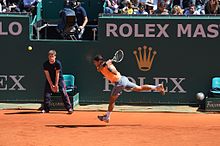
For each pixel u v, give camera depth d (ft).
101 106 128.57
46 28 147.02
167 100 130.52
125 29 128.98
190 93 130.11
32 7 149.48
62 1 163.12
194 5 146.92
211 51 129.08
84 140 91.20
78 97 130.52
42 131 99.04
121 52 128.26
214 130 100.63
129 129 101.55
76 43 130.41
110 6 148.15
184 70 129.70
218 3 137.39
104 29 129.39
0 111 122.83
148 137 93.76
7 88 132.05
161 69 129.80
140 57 129.59
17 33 130.72
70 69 131.03
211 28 128.67
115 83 107.96
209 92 128.77
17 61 131.34
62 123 108.17
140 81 130.21
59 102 123.75
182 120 113.09
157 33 128.98
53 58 118.62
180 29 128.77
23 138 92.53
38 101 132.05
